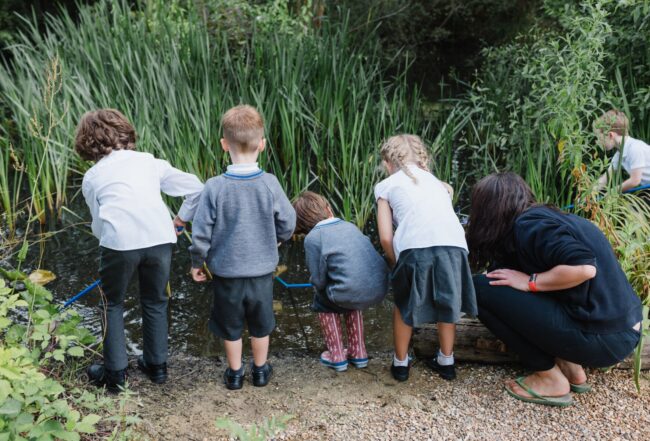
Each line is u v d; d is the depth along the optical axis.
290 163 5.13
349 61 5.49
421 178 2.52
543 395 2.39
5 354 1.90
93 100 5.21
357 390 2.55
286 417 2.03
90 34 5.42
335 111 5.12
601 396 2.44
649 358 2.57
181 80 4.89
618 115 3.87
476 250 2.53
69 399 2.39
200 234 2.36
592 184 3.22
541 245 2.26
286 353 2.94
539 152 4.32
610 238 3.01
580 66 3.64
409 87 8.32
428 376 2.64
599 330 2.23
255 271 2.39
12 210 4.59
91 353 2.81
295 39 5.86
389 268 2.86
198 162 4.73
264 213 2.41
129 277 2.46
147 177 2.49
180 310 3.36
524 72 4.42
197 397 2.51
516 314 2.32
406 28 9.26
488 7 9.39
